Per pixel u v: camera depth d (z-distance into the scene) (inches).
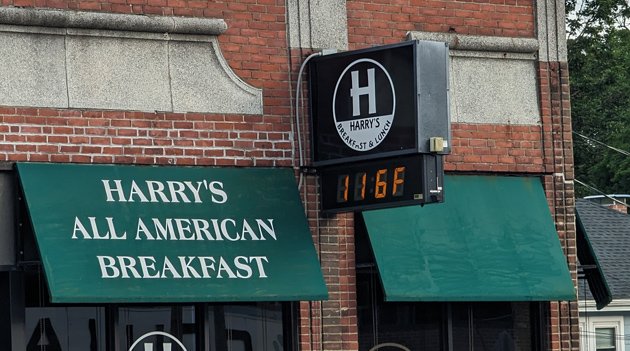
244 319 725.3
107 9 698.8
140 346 695.7
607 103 1872.5
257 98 735.7
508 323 799.1
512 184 800.9
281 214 721.6
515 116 806.5
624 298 1425.9
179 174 707.4
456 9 799.7
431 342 779.4
